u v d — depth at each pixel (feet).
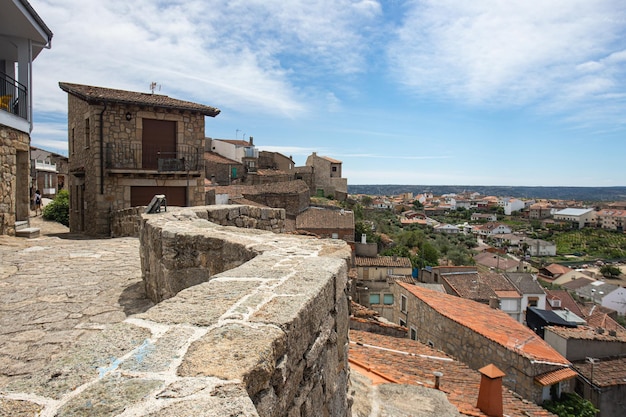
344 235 91.97
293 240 13.37
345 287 10.46
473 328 32.19
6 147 31.32
